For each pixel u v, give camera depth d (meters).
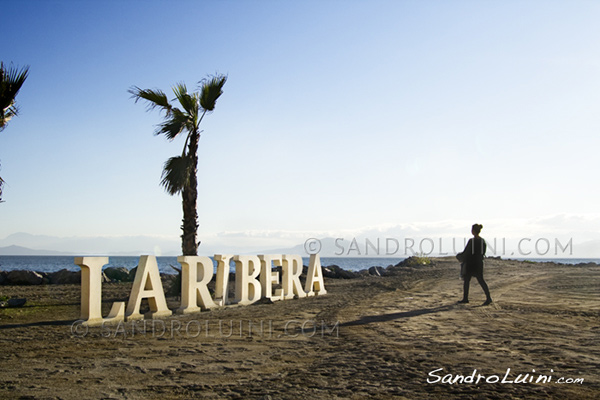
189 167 15.64
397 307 11.91
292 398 4.48
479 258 12.20
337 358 6.21
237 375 5.38
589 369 5.44
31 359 6.25
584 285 16.48
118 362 6.05
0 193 12.27
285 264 15.91
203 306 12.52
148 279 11.19
